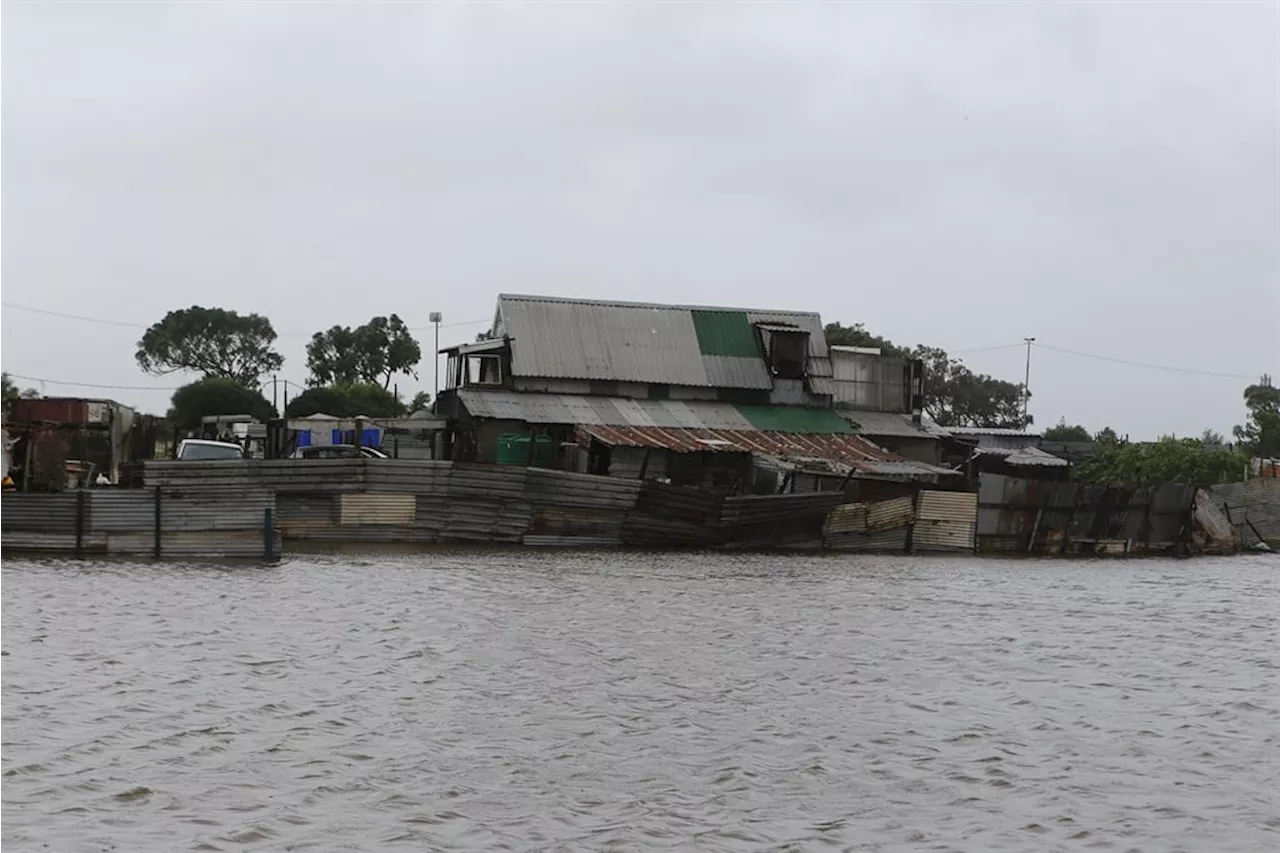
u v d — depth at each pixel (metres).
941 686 24.94
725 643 29.05
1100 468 83.12
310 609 32.66
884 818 16.42
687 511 54.41
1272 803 17.52
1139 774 18.84
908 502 58.03
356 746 19.12
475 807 16.38
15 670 23.78
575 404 64.19
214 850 14.51
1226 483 73.31
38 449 47.03
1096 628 33.94
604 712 21.70
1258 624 35.69
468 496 52.03
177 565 42.16
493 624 30.81
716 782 17.80
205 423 65.19
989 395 125.00
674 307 70.81
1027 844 15.58
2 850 14.19
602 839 15.29
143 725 19.95
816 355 70.38
